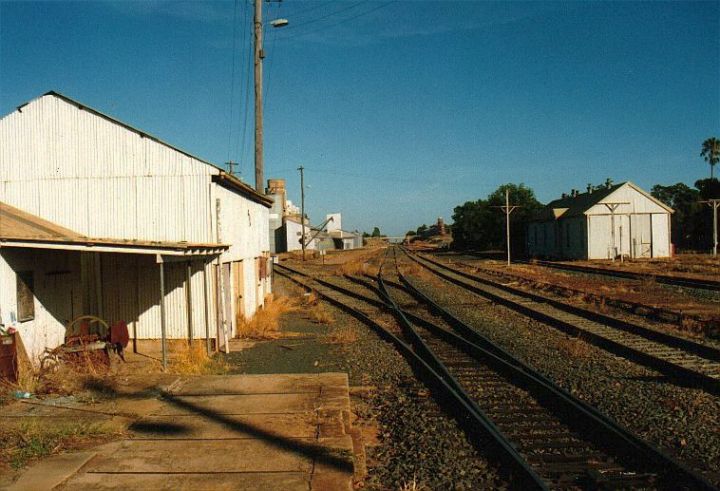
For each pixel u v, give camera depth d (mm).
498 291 25016
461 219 83000
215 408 7844
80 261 13109
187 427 7031
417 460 6535
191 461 5945
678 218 60938
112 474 5617
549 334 14328
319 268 49344
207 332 13570
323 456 6059
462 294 24500
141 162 14094
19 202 14289
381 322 17328
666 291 22516
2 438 6566
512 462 6176
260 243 20859
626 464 6191
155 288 14070
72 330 12539
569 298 21375
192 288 13961
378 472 6293
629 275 29688
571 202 55812
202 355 12188
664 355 11492
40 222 13148
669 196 85312
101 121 14172
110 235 14078
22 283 10641
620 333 14031
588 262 43531
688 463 6203
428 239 183125
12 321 10266
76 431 6766
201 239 13891
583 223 46719
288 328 17156
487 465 6324
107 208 14133
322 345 14180
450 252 77875
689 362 10820
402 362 11758
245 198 17750
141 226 14031
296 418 7367
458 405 8258
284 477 5539
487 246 77938
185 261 13844
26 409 7781
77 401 8180
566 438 7051
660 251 46094
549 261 47594
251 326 16062
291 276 38562
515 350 12648
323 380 9477
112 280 14125
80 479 5504
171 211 13961
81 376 9617
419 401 8883
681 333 13875
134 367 11211
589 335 13359
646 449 6246
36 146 14336
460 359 11984
